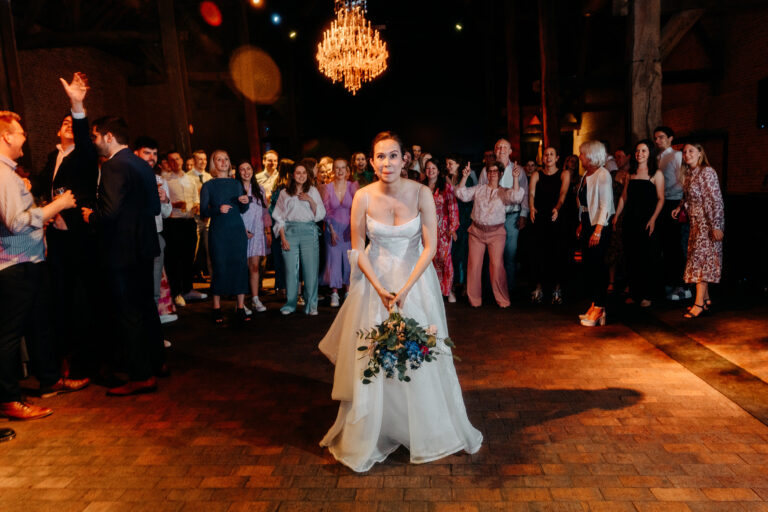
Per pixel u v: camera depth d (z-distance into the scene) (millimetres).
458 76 22547
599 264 4852
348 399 2711
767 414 3074
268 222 6059
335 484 2496
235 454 2807
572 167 6227
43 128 9805
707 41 10109
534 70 16266
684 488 2383
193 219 6742
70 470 2693
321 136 23047
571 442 2824
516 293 6465
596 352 4227
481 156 22719
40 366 3662
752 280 6137
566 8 13016
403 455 2758
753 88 9062
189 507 2348
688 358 4012
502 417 3141
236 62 11609
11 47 7137
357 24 11461
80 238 3885
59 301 3861
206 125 15781
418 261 2652
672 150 5719
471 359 4160
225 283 5340
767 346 4203
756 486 2381
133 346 3633
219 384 3826
